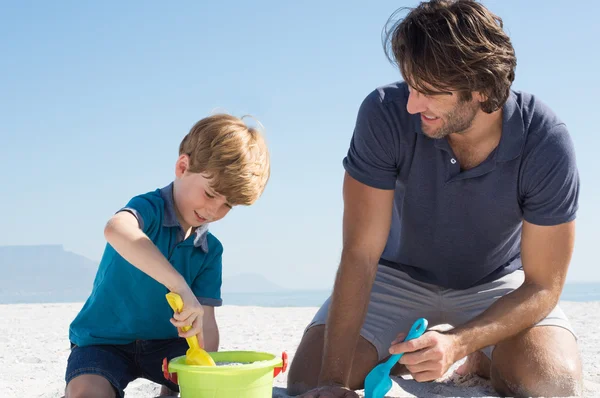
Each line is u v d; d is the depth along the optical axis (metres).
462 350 1.84
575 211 2.07
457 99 1.79
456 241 2.24
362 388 2.33
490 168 2.03
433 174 2.09
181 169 2.01
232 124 2.03
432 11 1.78
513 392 2.15
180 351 2.07
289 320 6.07
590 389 2.31
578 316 6.01
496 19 1.86
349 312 1.99
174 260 2.07
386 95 2.11
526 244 2.12
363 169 2.08
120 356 1.99
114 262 2.03
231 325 5.53
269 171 2.16
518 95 2.08
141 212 1.94
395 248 2.43
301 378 2.18
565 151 2.02
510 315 1.99
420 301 2.44
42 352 3.74
